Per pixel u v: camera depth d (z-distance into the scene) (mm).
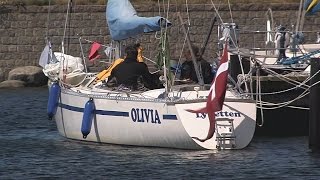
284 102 74188
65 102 70750
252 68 73250
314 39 147000
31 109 101688
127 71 67188
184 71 68250
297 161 61594
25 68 141625
